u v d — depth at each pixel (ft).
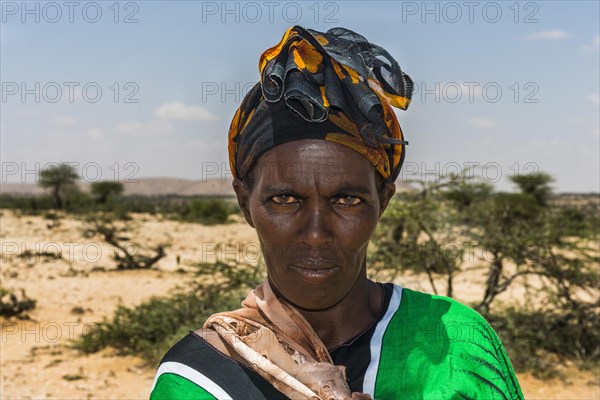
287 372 4.80
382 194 5.38
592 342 33.76
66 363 32.09
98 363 32.19
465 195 37.99
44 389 28.27
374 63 5.25
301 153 4.79
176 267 69.82
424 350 5.22
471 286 47.98
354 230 4.85
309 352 5.05
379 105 4.98
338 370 4.83
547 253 37.19
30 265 65.92
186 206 173.17
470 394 5.14
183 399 4.73
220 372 4.82
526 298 38.14
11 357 32.94
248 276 36.52
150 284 57.31
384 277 34.65
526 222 37.83
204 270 37.19
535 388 29.30
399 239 35.37
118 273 64.23
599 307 35.65
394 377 5.09
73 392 28.07
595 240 38.42
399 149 5.43
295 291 4.96
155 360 32.19
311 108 4.77
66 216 151.43
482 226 37.76
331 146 4.82
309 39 4.84
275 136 4.86
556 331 34.50
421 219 34.24
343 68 4.92
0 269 63.52
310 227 4.81
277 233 4.86
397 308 5.41
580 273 35.50
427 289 46.01
